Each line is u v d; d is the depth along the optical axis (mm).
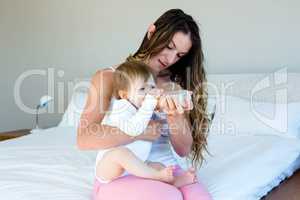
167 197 1228
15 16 3820
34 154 2062
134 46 3355
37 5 3721
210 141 2275
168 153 1530
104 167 1319
